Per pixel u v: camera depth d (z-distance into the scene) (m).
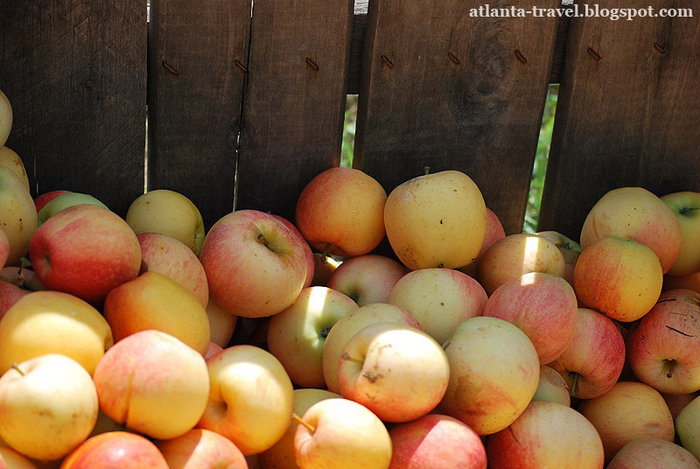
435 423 1.49
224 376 1.42
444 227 1.94
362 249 2.13
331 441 1.37
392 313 1.69
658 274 1.92
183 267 1.67
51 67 1.86
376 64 2.07
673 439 1.93
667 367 1.99
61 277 1.47
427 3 2.05
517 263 2.03
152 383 1.26
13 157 1.80
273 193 2.15
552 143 2.33
